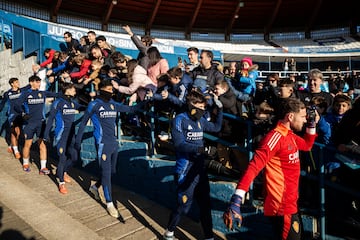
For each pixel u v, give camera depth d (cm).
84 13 2388
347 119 311
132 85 507
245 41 2784
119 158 560
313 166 359
